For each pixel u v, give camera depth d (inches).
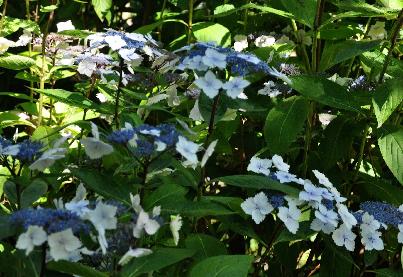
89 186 32.1
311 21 43.3
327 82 39.6
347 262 39.9
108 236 29.8
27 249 25.6
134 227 28.3
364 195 44.6
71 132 48.8
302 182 34.4
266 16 58.0
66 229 26.1
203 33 51.1
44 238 25.9
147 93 45.9
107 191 31.5
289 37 55.2
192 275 29.8
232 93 31.5
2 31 51.0
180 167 33.3
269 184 33.7
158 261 29.3
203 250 34.4
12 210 35.3
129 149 30.9
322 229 34.7
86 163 36.4
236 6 59.1
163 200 31.9
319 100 39.3
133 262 29.2
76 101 39.2
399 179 38.5
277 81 47.4
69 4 64.3
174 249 30.1
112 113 39.8
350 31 48.6
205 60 32.0
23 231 27.7
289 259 42.1
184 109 49.6
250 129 49.8
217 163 51.5
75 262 29.0
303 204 36.6
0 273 31.0
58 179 38.5
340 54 39.1
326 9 58.0
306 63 45.7
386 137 39.7
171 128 30.5
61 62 45.8
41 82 50.5
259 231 42.1
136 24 71.2
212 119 33.6
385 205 37.2
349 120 42.8
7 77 66.5
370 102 41.9
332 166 43.9
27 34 51.8
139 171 36.6
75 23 66.5
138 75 44.2
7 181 33.2
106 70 42.2
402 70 41.6
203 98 34.4
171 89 41.1
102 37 36.5
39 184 32.7
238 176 34.3
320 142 46.3
